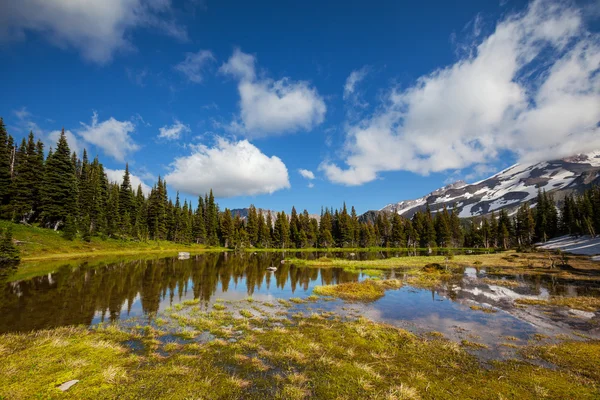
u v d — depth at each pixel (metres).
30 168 59.66
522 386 9.05
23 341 11.98
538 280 32.53
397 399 8.09
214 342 12.48
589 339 13.80
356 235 131.25
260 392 8.41
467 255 73.25
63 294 22.56
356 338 13.36
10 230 38.72
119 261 48.00
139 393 8.05
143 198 101.62
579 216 91.56
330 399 8.12
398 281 30.45
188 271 38.75
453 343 12.92
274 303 21.23
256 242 124.81
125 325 15.16
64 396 7.62
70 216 59.09
